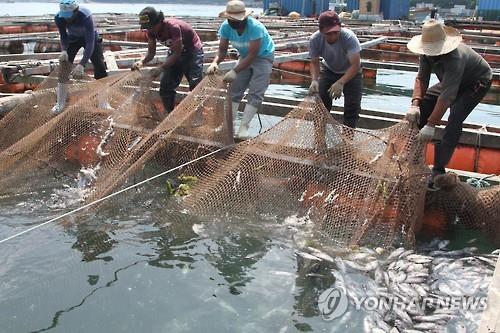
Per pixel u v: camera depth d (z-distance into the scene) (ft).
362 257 17.83
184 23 26.48
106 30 78.79
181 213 20.92
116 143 24.03
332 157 20.65
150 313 14.99
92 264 17.37
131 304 15.37
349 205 19.47
